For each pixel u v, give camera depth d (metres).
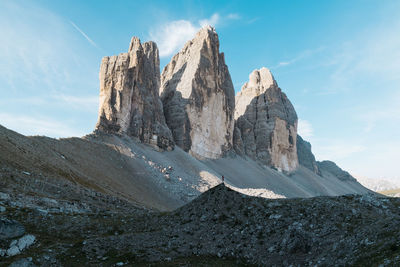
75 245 36.59
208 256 37.22
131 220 48.06
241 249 37.94
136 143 152.25
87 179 85.38
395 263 22.50
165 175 129.62
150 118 168.12
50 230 40.66
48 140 102.69
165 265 33.62
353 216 38.03
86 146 117.81
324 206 41.72
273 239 38.28
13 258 31.53
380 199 42.34
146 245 38.50
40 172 69.06
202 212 46.31
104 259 34.12
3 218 36.53
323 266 29.73
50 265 31.34
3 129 84.25
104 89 153.12
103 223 46.09
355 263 26.92
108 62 158.88
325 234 35.94
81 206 59.00
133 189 103.06
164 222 46.03
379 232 30.23
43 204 51.91
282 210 43.41
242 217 43.81
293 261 33.47
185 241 40.16
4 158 65.12
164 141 170.38
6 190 52.50
